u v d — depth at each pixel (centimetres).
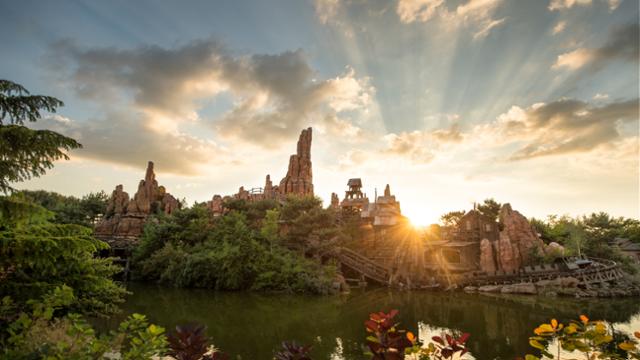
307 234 4788
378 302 3300
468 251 5134
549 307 3056
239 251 4103
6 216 789
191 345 490
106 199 8088
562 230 6347
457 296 3775
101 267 1424
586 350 492
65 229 902
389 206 5762
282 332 2064
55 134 927
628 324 2339
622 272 4344
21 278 1037
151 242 4916
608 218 8462
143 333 666
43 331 841
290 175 7856
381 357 461
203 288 4162
